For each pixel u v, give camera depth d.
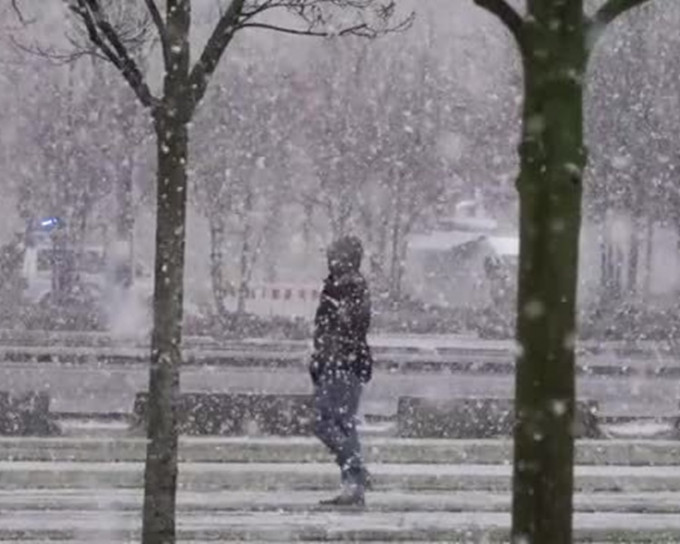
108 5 17.81
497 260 82.38
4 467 22.83
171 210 14.60
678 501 22.20
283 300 85.56
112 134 85.31
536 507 8.04
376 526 19.55
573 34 8.23
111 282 81.50
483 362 52.97
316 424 21.52
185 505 20.91
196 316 76.19
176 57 14.66
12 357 51.62
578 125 8.20
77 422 29.55
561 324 8.07
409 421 27.70
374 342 66.44
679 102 78.00
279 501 21.39
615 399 43.59
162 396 14.60
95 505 20.92
